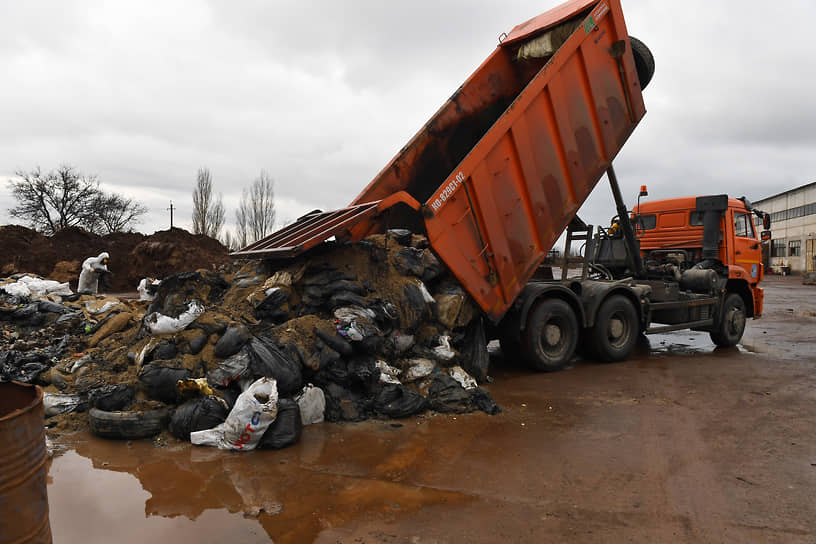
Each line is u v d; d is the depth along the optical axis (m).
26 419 1.91
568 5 7.42
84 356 5.26
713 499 3.35
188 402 4.31
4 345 5.78
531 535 2.90
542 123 6.46
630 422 4.93
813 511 3.19
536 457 4.05
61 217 39.78
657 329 8.41
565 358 7.18
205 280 5.66
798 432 4.65
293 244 5.56
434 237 5.69
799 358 8.34
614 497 3.38
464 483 3.57
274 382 4.20
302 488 3.45
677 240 9.75
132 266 23.00
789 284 32.34
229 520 3.01
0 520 1.80
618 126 7.21
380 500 3.30
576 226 7.96
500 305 6.39
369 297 5.47
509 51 7.88
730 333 9.48
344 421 4.75
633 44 7.51
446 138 7.55
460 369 5.75
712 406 5.48
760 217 10.23
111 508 3.13
